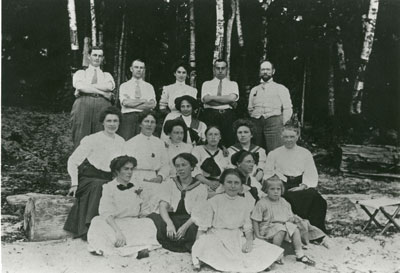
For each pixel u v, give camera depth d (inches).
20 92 422.0
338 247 200.2
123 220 191.3
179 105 237.5
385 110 418.6
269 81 258.5
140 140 212.8
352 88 425.1
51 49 426.6
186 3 414.9
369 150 353.4
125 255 181.0
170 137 224.5
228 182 182.7
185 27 416.2
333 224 231.3
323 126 419.8
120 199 189.9
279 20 426.9
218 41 365.4
